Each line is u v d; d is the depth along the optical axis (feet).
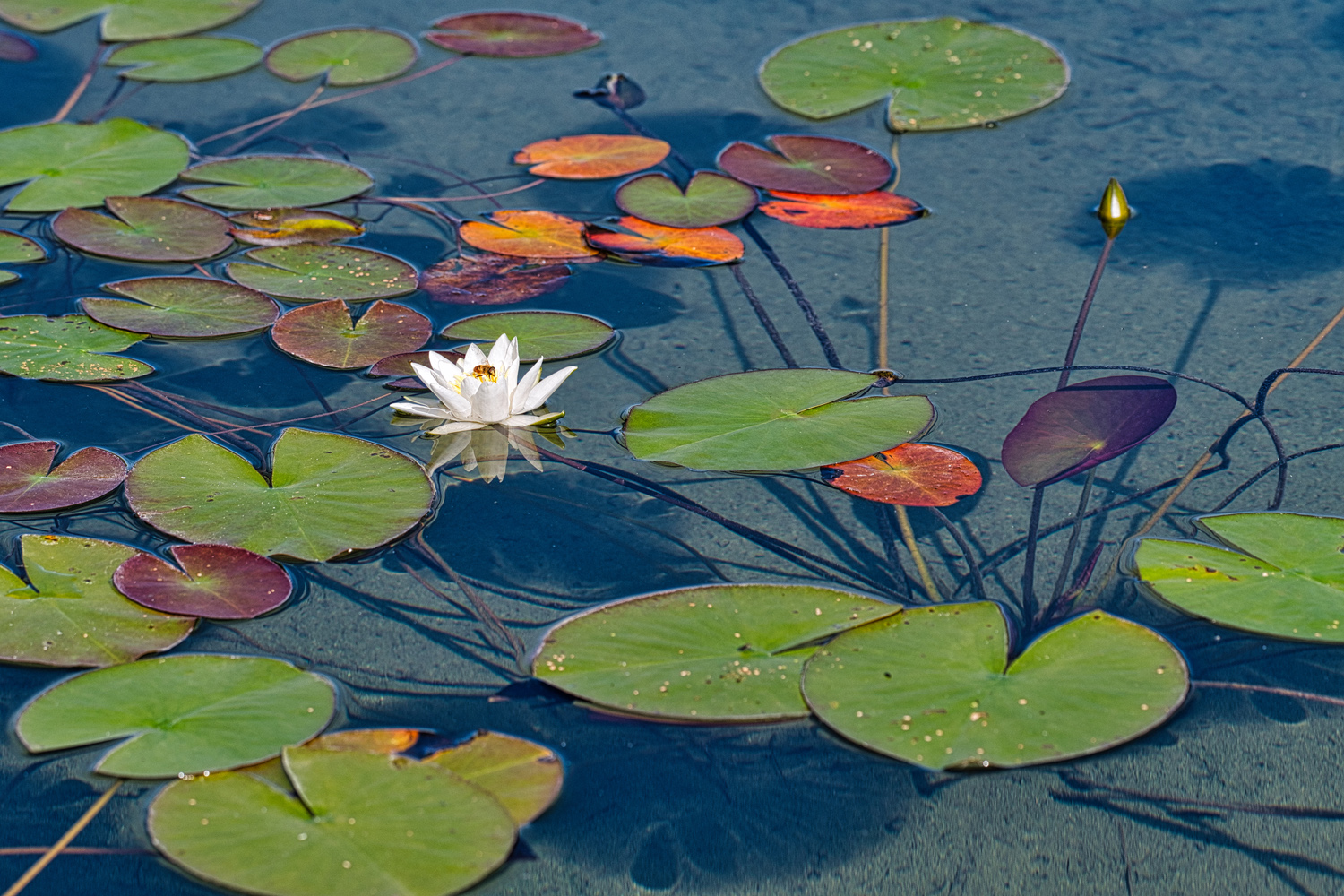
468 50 15.56
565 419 13.84
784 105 15.14
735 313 14.16
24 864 12.96
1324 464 13.61
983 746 13.01
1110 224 14.43
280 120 15.11
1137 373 13.88
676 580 13.43
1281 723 13.15
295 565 13.47
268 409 13.87
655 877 12.98
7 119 15.06
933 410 13.71
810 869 13.00
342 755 13.04
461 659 13.28
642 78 15.34
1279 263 14.24
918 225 14.49
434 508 13.58
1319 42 15.34
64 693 13.15
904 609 13.28
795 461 13.57
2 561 13.43
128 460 13.70
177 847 12.89
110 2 16.61
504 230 14.48
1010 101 15.06
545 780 13.05
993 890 12.97
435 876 12.85
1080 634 13.23
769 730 13.17
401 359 13.97
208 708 13.12
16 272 14.33
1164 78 15.16
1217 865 12.99
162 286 14.24
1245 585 13.30
